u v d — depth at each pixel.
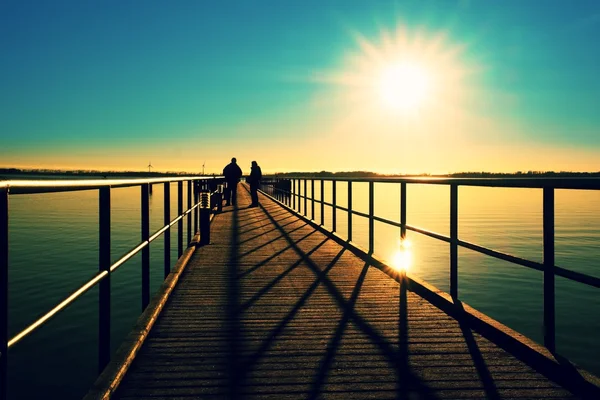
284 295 5.57
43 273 13.34
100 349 3.41
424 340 4.02
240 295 5.57
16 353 7.23
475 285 12.52
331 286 6.03
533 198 81.69
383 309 4.98
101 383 2.97
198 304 5.18
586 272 14.60
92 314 9.13
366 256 7.85
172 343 3.96
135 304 9.84
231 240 10.38
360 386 3.14
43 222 30.30
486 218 36.31
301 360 3.59
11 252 17.27
